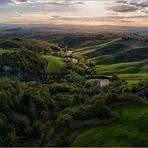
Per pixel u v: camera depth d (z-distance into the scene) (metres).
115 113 87.94
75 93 146.88
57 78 193.25
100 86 160.50
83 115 85.62
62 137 77.31
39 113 117.38
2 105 112.50
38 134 98.19
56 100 129.62
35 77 193.12
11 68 190.50
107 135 77.00
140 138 74.88
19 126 106.44
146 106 94.06
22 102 119.94
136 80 165.25
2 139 94.31
